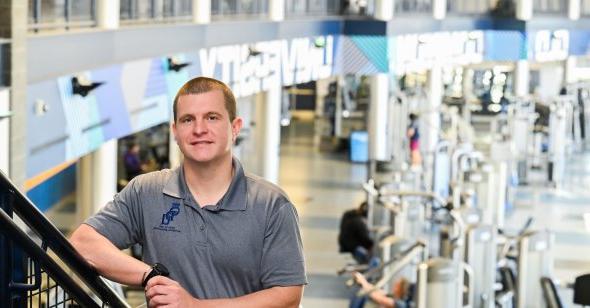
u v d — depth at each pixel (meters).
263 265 4.16
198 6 17.97
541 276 15.04
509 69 36.16
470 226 15.77
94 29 13.22
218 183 4.14
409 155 28.14
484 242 15.81
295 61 23.91
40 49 11.39
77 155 12.46
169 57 16.03
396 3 28.20
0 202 4.02
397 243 16.05
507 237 16.81
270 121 26.39
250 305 4.08
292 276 4.15
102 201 16.39
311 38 25.03
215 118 4.12
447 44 31.27
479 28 32.72
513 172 26.84
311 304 18.19
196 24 17.42
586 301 13.05
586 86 37.62
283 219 4.14
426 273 13.02
